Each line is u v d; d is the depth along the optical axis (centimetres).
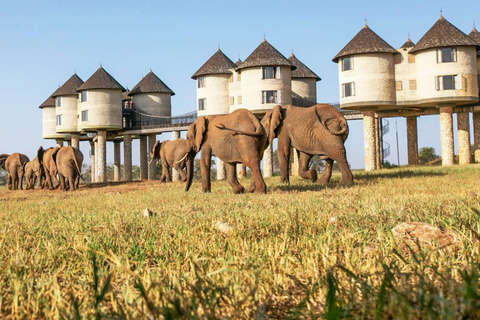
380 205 1112
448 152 4691
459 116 4919
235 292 395
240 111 1839
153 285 385
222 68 5678
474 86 4547
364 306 328
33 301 404
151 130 6297
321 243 593
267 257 557
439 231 671
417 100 4647
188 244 662
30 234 902
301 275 484
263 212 1056
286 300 411
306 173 2436
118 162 7638
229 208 1254
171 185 3484
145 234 823
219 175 5534
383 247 590
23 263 569
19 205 1834
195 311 322
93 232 905
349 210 1060
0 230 969
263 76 5253
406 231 684
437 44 4469
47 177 3772
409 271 470
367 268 490
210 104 5691
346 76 4728
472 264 402
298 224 844
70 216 1215
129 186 3669
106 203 1700
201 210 1248
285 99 5294
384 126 5438
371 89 4628
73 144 7038
